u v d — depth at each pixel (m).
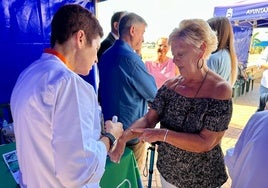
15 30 2.10
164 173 1.24
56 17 0.77
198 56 1.03
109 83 1.69
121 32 1.70
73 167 0.67
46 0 2.25
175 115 1.14
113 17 2.35
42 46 2.31
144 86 1.65
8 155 1.38
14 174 1.20
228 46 1.87
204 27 1.01
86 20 0.77
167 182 1.23
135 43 1.73
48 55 0.77
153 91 1.69
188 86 1.10
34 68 0.75
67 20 0.74
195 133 1.08
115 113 1.70
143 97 1.70
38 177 0.72
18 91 0.74
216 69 1.81
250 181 0.76
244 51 6.96
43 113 0.66
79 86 0.71
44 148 0.69
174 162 1.17
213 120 1.01
